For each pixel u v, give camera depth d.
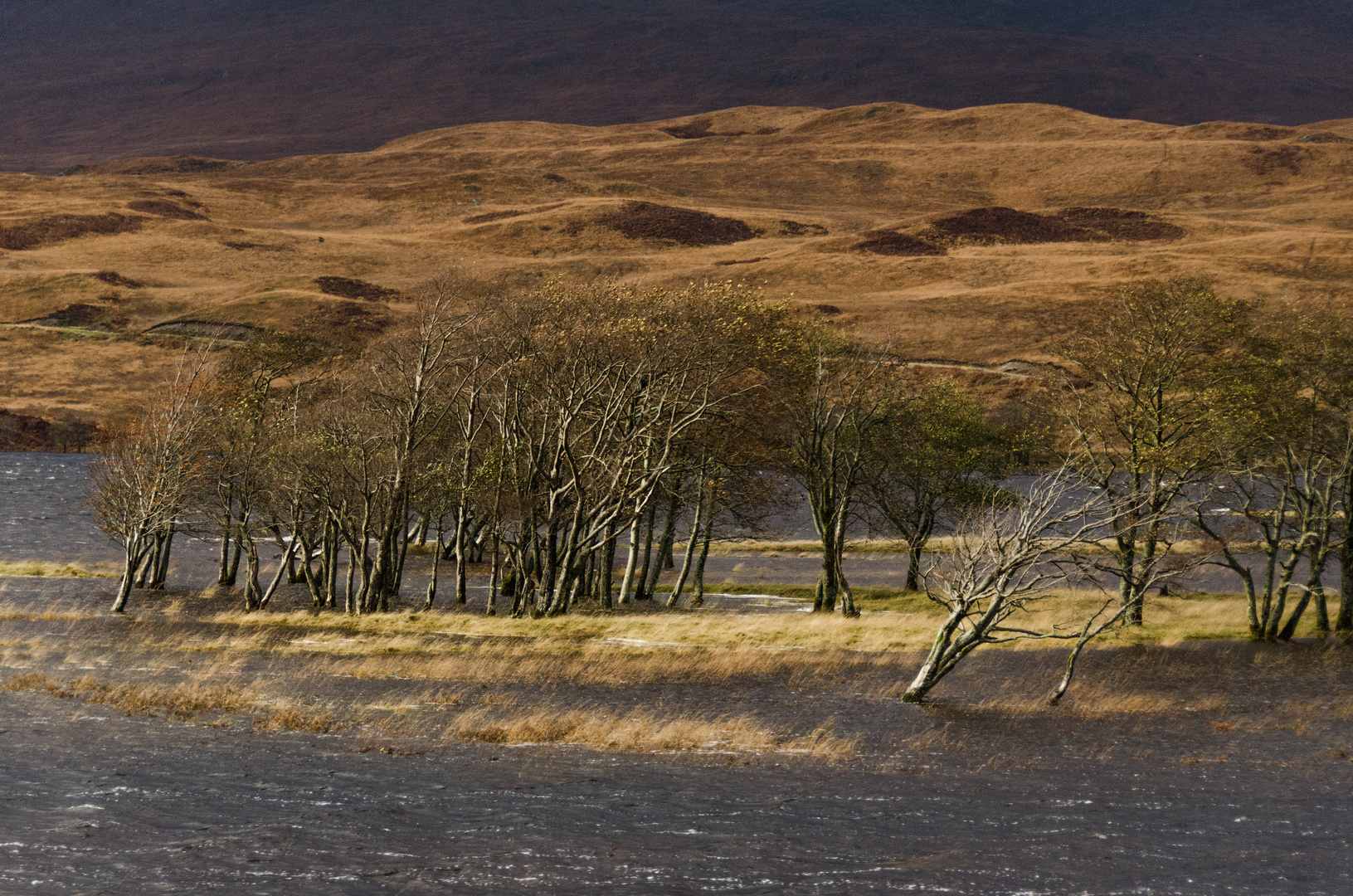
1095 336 69.50
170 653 50.34
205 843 21.42
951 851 23.00
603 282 68.88
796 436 71.31
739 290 70.31
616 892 19.56
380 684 44.06
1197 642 60.31
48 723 32.97
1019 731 38.19
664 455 61.44
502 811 25.11
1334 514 62.59
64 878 18.86
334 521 71.94
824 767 31.72
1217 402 60.91
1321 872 22.02
